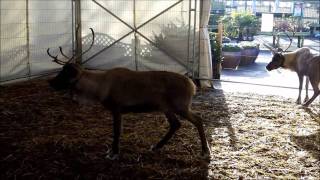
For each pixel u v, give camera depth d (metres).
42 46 8.29
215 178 3.88
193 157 4.36
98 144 4.67
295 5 16.89
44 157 4.25
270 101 7.08
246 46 11.64
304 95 7.67
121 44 8.79
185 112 4.21
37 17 8.11
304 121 5.92
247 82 8.67
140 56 8.70
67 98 6.74
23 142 4.66
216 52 8.94
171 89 4.12
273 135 5.21
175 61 8.45
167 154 4.43
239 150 4.64
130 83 4.12
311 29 15.70
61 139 4.77
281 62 7.33
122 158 4.27
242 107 6.61
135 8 8.55
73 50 8.95
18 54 7.84
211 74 8.24
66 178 3.80
